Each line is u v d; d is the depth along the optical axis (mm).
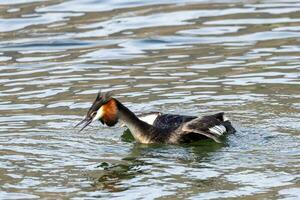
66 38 21500
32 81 18719
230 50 20219
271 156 14492
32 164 14430
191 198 12844
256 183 13328
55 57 20328
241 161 14336
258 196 12836
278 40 20688
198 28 21828
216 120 15680
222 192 13031
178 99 17359
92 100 17500
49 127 16219
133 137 15891
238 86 17906
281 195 12844
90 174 13961
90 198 12938
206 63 19422
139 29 21984
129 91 17922
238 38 20984
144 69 19266
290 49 20000
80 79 18766
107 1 24359
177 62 19609
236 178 13562
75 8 23750
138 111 16812
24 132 15969
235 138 15438
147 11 23375
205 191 13086
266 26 21656
